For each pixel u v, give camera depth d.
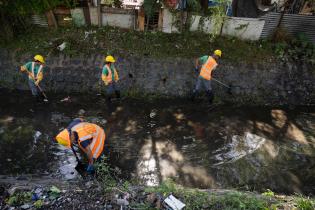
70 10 8.73
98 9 8.71
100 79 8.20
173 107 7.79
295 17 8.75
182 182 5.68
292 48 8.85
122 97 8.00
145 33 8.95
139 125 7.11
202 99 8.13
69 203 4.31
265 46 8.84
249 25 8.66
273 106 8.09
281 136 7.05
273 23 8.85
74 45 8.52
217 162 6.21
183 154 6.37
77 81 8.18
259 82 8.37
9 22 8.48
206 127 7.18
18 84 8.18
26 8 8.40
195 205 4.32
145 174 5.80
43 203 4.26
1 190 4.50
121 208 4.24
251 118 7.60
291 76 8.49
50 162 5.95
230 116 7.61
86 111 7.46
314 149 6.69
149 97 8.04
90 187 4.72
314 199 4.86
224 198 4.44
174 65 8.37
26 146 6.32
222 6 8.66
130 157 6.18
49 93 8.03
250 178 5.88
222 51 8.62
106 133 6.79
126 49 8.55
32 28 8.89
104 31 8.93
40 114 7.29
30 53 8.38
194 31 9.01
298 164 6.27
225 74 8.36
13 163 5.89
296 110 8.01
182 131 7.01
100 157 5.64
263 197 4.72
